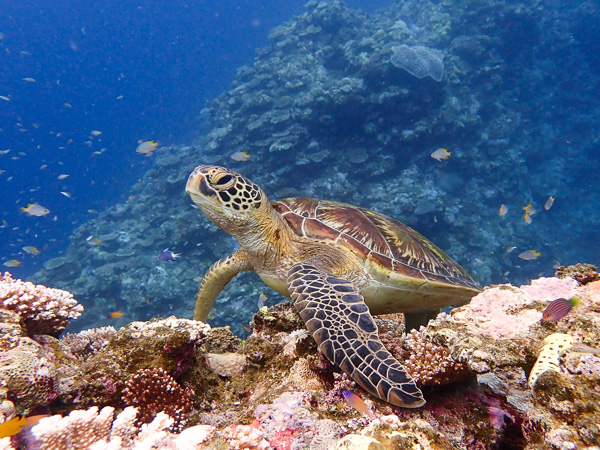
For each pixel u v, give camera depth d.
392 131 16.62
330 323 3.03
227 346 4.22
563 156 22.09
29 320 3.19
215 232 15.38
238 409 3.02
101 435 2.16
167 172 21.25
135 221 19.50
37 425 1.98
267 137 17.42
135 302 14.16
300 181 16.73
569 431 1.74
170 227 16.83
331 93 16.23
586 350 1.96
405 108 16.45
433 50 18.97
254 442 2.16
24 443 2.04
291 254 4.57
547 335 2.41
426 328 3.03
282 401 2.66
